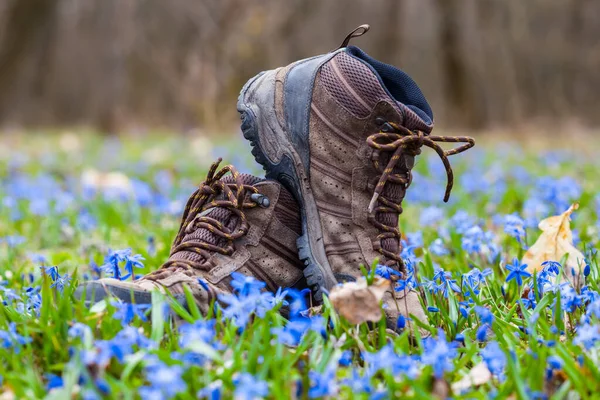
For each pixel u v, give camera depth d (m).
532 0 25.14
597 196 5.89
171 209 5.99
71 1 22.50
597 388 2.14
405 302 2.72
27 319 2.55
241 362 2.13
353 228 2.83
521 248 3.97
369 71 2.83
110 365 2.15
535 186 7.47
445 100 23.72
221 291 2.62
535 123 25.12
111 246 5.06
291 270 2.88
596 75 26.69
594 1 27.61
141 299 2.47
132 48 22.20
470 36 23.64
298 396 2.10
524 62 25.47
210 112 21.66
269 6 22.17
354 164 2.83
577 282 3.14
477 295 3.13
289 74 2.96
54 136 18.23
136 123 22.03
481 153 12.70
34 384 2.08
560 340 2.63
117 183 7.33
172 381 1.82
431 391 2.15
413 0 23.20
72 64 22.64
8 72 22.92
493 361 2.18
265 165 2.97
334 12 22.72
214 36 22.06
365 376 2.09
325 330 2.33
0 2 22.69
